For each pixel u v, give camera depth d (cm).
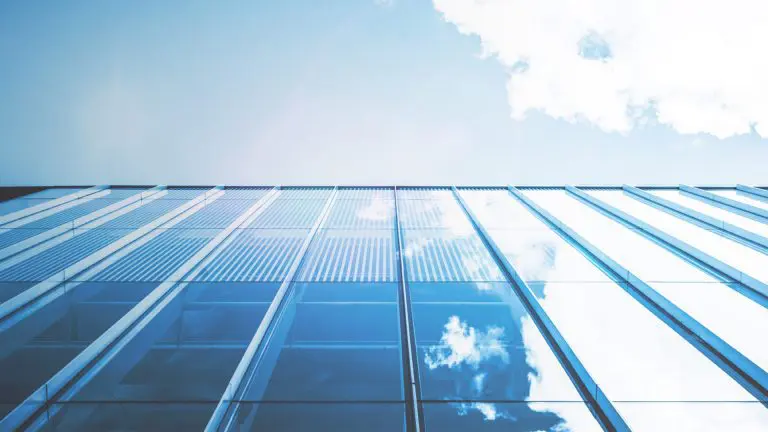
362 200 1152
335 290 634
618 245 775
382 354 489
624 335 510
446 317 562
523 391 432
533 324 551
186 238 821
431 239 848
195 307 579
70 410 398
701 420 388
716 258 690
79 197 1138
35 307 566
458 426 392
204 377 439
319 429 389
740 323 518
